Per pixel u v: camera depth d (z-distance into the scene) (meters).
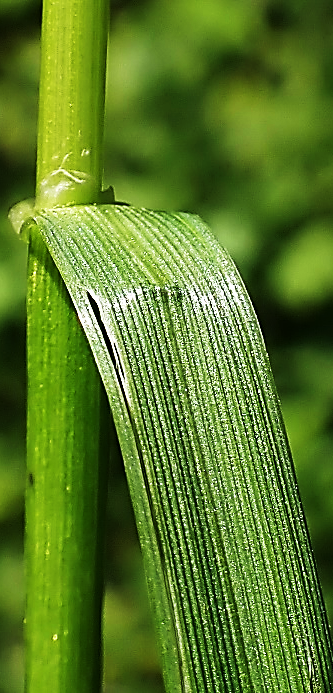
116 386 0.10
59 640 0.10
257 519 0.10
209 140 0.30
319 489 0.28
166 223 0.10
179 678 0.10
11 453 0.31
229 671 0.10
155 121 0.30
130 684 0.30
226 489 0.10
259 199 0.29
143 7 0.32
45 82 0.10
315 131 0.29
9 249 0.29
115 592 0.31
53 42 0.10
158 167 0.30
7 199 0.32
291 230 0.29
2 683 0.30
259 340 0.10
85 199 0.10
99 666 0.10
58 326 0.10
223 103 0.30
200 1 0.31
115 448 0.31
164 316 0.10
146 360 0.10
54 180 0.10
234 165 0.30
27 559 0.10
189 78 0.30
